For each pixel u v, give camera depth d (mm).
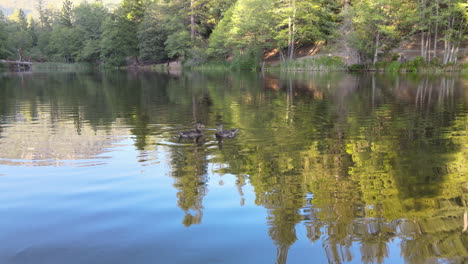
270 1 61531
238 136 11445
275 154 9227
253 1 61031
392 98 20922
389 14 54125
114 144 10586
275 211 5738
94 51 96188
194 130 11797
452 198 6227
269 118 14867
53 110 17828
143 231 5113
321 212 5703
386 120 14047
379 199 6219
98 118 15359
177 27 80125
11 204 6160
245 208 5855
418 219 5469
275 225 5258
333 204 6023
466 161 8422
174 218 5508
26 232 5141
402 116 14898
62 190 6801
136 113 16656
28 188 6934
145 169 8070
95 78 47594
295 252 4539
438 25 52656
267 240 4828
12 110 17891
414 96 21812
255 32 63250
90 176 7617
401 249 4641
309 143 10398
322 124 13359
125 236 4980
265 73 53188
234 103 19719
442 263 4363
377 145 10086
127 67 91250
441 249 4652
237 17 63031
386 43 55406
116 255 4516
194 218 5504
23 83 37812
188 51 77750
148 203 6117
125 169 8094
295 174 7594
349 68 54406
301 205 5973
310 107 17781
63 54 106000
